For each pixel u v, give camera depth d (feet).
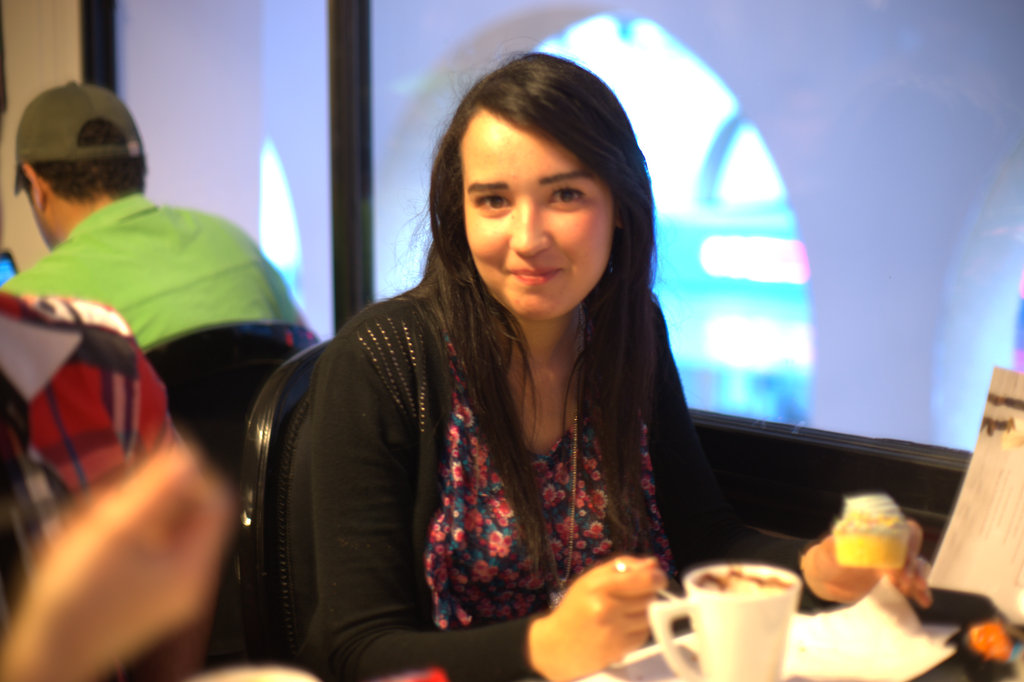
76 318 2.21
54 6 8.62
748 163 4.87
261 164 7.73
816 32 4.47
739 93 4.83
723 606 2.01
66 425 2.06
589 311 3.35
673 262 5.20
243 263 6.25
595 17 5.46
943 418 4.30
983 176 4.05
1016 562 2.75
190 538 1.08
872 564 2.44
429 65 6.42
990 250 4.08
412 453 3.06
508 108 2.77
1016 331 4.06
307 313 7.65
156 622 1.03
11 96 9.07
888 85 4.27
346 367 3.07
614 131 2.97
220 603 4.79
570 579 3.28
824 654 2.50
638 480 3.36
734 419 4.75
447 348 3.15
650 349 3.41
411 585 2.95
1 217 9.36
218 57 7.87
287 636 3.21
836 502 4.22
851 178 4.47
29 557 1.75
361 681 2.56
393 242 6.83
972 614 2.68
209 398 4.80
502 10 5.99
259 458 3.22
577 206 2.85
